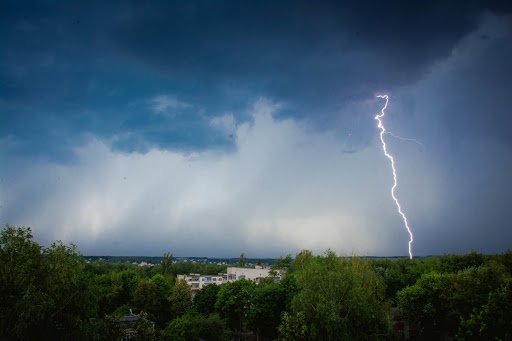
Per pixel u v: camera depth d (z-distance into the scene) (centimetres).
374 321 3656
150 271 12800
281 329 3756
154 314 7325
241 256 13775
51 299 2392
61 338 2525
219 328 5094
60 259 2656
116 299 7712
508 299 3209
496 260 6431
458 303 4272
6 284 2367
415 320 5131
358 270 4288
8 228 2595
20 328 2212
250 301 6338
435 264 7619
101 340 2723
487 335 3241
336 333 3453
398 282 7312
